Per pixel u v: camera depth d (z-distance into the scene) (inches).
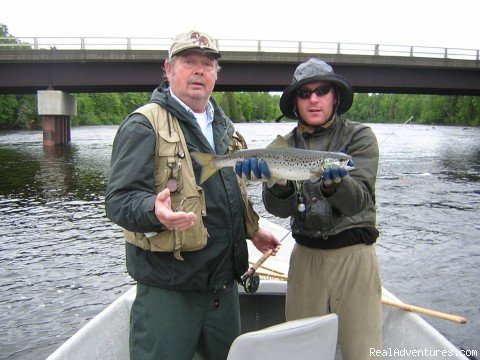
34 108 2817.4
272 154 121.0
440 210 510.0
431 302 274.2
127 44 1130.7
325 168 109.3
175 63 118.0
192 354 115.2
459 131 2536.9
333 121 128.1
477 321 251.3
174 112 113.7
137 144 106.0
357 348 122.1
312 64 121.9
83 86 1214.9
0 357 211.3
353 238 122.2
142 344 112.2
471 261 340.8
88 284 295.0
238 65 1150.3
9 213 495.2
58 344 222.8
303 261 128.7
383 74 1198.3
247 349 89.5
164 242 105.6
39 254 354.6
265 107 4918.8
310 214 121.6
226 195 118.5
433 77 1210.0
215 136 127.8
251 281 148.3
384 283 300.5
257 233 142.4
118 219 103.3
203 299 116.0
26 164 917.2
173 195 108.3
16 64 1120.2
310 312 127.7
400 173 817.5
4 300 270.8
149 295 112.3
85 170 832.9
